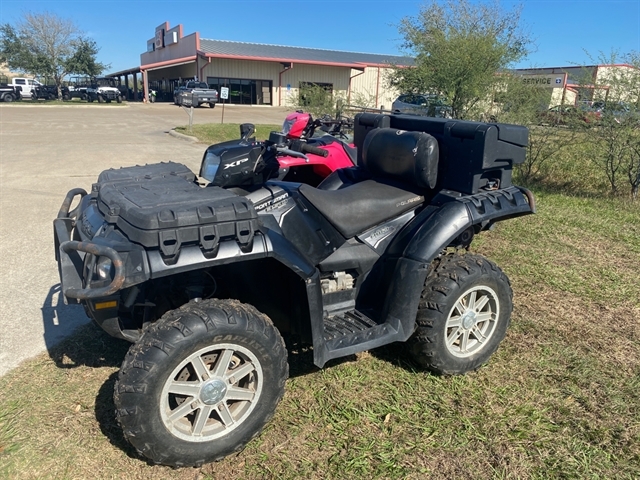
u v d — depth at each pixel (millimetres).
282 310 3174
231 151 3236
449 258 3441
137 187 2959
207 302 2609
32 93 40062
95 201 3102
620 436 2914
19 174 9711
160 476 2584
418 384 3371
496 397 3256
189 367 2635
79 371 3410
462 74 10547
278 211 3127
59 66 45000
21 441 2766
